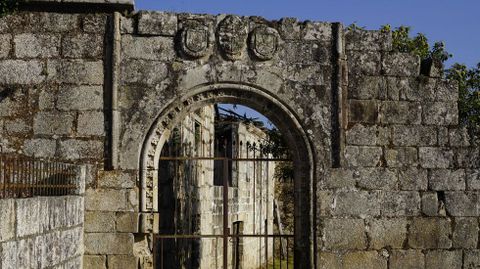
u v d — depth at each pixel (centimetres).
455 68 1852
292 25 1416
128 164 1361
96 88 1373
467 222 1406
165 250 1934
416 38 1950
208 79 1386
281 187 3662
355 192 1389
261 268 2938
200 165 2273
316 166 1389
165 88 1379
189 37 1384
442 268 1392
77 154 1359
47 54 1377
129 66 1378
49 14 1384
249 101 1410
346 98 1406
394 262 1382
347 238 1378
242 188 2870
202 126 2319
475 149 1423
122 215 1349
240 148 2842
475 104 1778
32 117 1363
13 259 883
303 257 1388
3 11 1354
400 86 1423
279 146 2066
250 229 2991
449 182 1411
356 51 1423
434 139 1417
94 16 1388
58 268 1123
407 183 1401
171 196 1941
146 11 1386
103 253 1338
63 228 1164
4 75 1370
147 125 1370
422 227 1395
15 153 1356
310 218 1380
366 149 1400
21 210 915
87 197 1348
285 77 1402
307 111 1399
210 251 2386
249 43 1402
